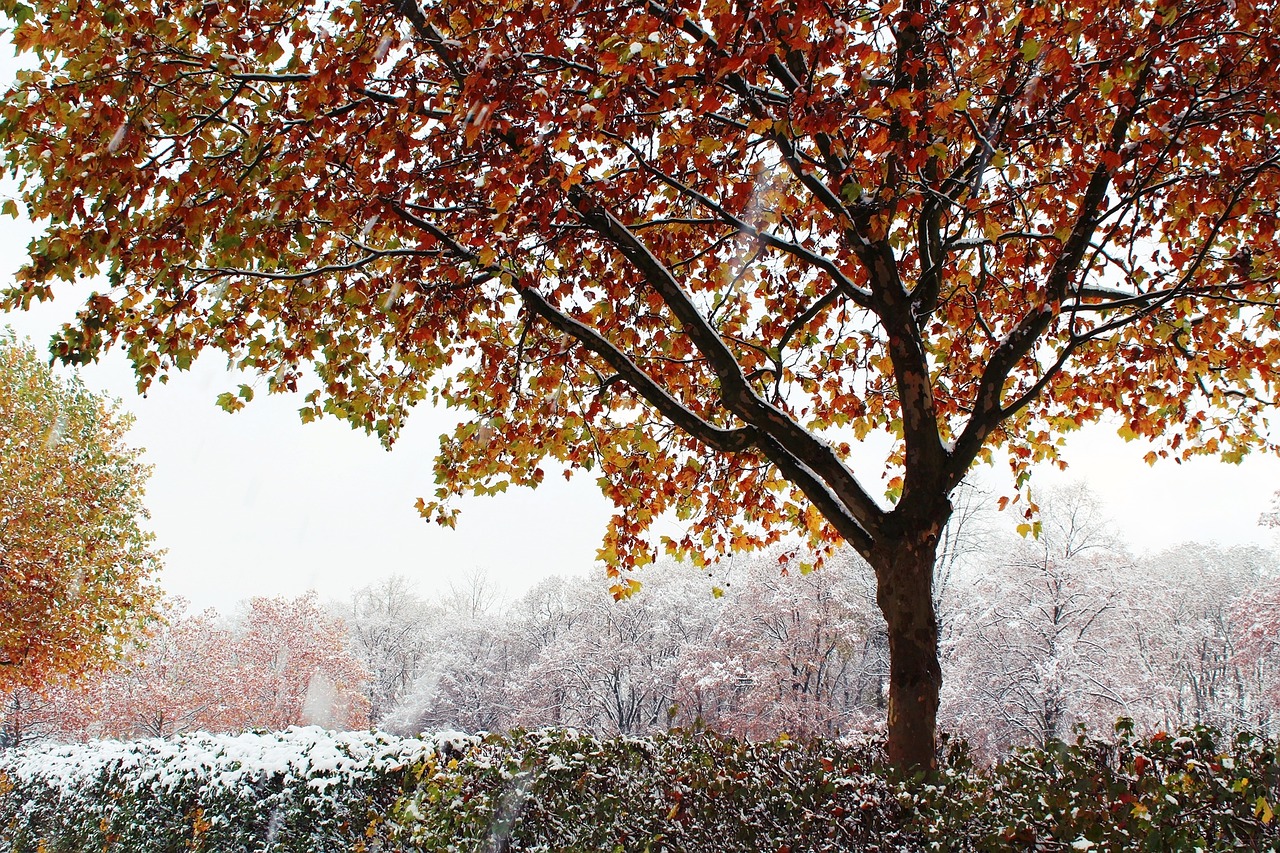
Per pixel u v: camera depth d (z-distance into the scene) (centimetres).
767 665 2938
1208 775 292
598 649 3725
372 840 632
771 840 367
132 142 465
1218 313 595
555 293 668
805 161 522
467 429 725
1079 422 720
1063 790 310
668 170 550
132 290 581
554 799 491
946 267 645
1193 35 427
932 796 336
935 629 473
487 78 428
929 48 453
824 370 721
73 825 1073
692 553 760
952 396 722
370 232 561
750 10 386
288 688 4050
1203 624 3019
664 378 711
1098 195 498
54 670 1866
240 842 775
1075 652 2441
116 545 1928
